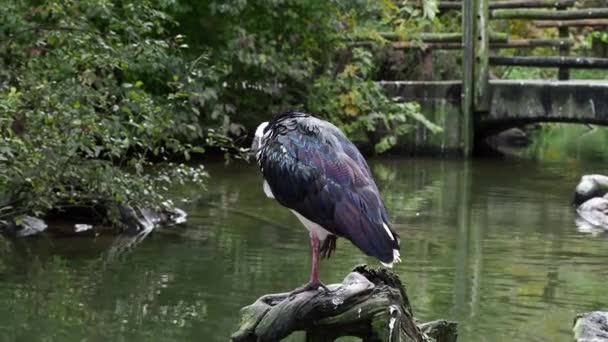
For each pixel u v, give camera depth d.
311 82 16.03
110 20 11.05
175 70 13.43
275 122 5.89
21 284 8.29
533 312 7.63
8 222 10.23
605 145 18.84
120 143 10.19
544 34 20.30
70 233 10.27
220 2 14.23
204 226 10.64
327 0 15.18
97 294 8.01
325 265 8.92
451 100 16.30
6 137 9.55
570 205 12.09
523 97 15.71
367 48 16.95
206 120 14.72
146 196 10.75
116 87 10.68
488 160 16.17
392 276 5.79
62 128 9.87
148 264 8.97
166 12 14.24
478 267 8.95
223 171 14.34
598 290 8.23
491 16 16.30
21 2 10.98
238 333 5.55
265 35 15.54
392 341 5.45
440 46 16.72
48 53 10.66
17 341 6.86
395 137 16.11
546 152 17.58
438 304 7.80
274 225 10.70
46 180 9.95
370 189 5.54
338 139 5.75
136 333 7.07
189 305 7.71
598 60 15.40
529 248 9.74
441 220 11.07
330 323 5.54
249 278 8.47
